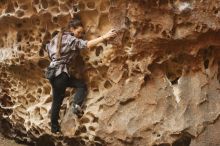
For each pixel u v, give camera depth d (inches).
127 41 257.0
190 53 258.2
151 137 262.7
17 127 300.5
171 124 260.7
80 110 266.1
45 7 267.1
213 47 259.4
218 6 246.2
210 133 261.3
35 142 296.7
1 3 277.4
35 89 289.1
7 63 286.4
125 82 263.7
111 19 255.0
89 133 271.6
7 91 298.8
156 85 263.0
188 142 264.4
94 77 269.4
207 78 262.7
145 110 263.0
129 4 249.6
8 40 284.5
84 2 259.3
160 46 255.6
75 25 255.6
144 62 258.4
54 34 270.4
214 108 262.4
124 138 264.4
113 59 261.3
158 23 250.2
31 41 278.1
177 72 265.0
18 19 274.1
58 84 254.4
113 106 265.9
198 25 248.5
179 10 247.3
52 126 269.0
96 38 258.7
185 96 261.9
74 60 268.1
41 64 280.7
